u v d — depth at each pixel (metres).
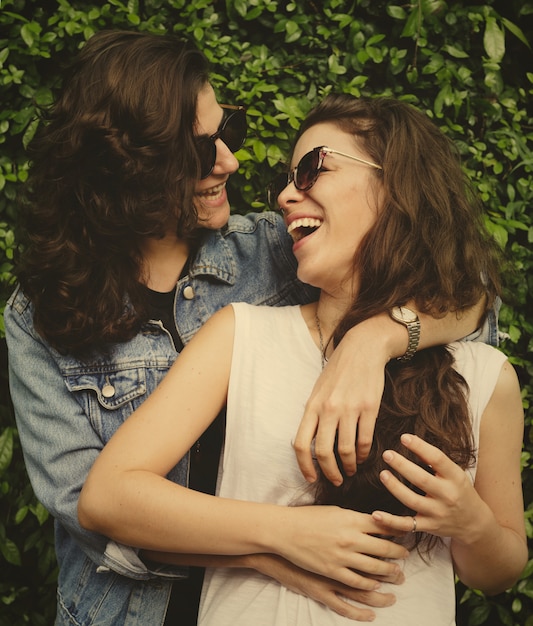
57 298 1.52
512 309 2.29
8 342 1.61
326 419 1.22
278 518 1.24
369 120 1.46
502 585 1.42
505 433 1.40
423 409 1.32
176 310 1.64
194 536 1.24
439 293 1.39
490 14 2.33
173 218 1.61
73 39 2.24
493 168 2.36
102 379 1.54
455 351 1.43
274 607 1.28
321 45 2.32
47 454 1.51
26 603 2.44
